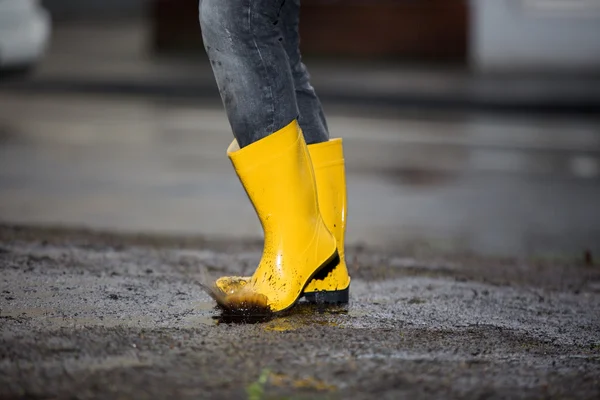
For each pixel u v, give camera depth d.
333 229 4.20
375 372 3.07
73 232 6.74
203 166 12.76
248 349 3.28
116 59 26.08
